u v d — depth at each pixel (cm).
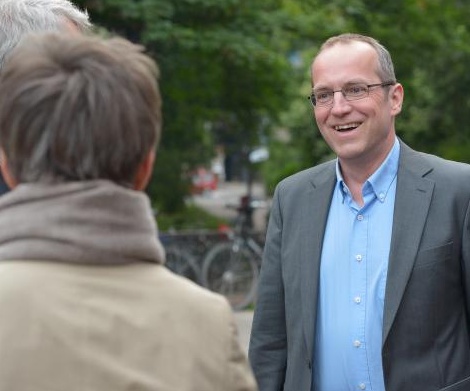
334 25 1326
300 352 321
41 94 169
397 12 1345
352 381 311
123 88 172
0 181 202
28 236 167
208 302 174
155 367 165
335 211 326
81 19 269
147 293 170
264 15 1238
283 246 335
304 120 1895
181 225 1844
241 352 174
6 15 254
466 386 304
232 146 2014
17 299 163
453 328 306
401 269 304
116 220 169
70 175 171
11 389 159
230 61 1291
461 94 1658
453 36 1445
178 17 1173
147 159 179
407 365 301
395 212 313
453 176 315
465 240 307
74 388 160
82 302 165
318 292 320
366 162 320
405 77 1536
